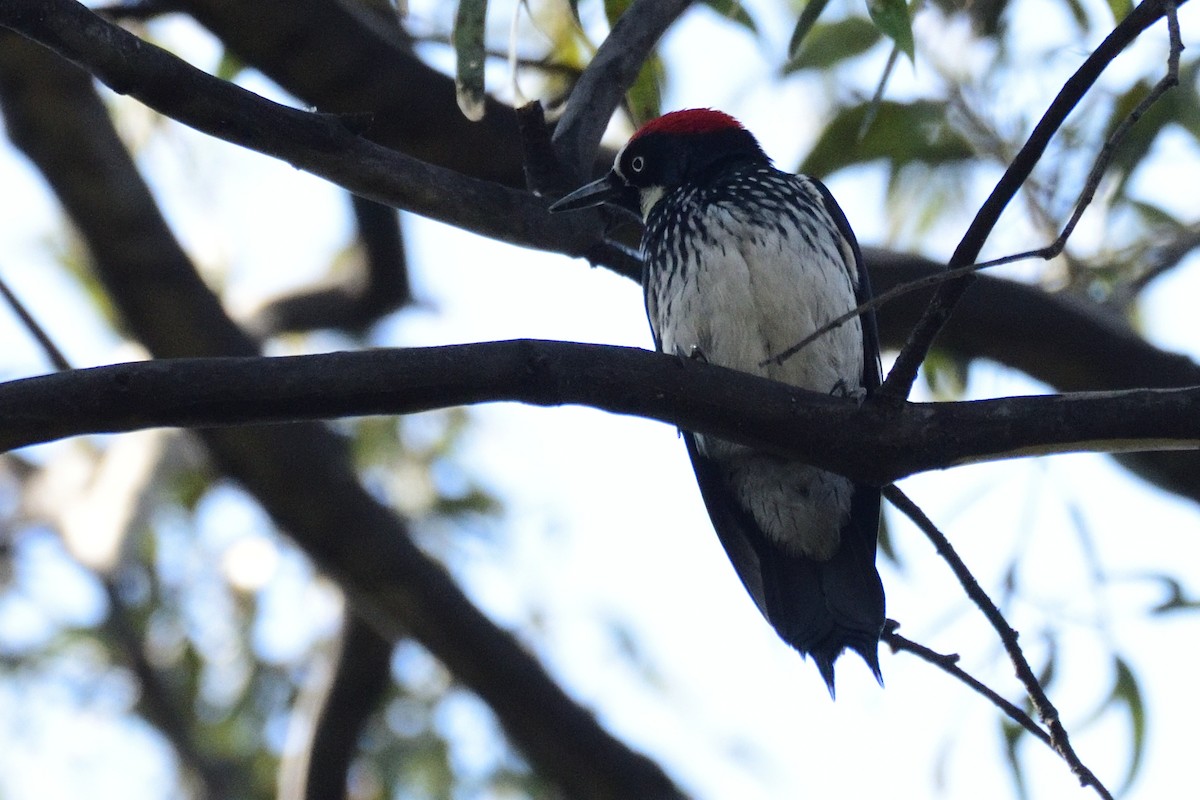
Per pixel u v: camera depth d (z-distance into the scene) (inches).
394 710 609.6
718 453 346.9
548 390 238.8
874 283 436.8
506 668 474.6
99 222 436.5
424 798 596.1
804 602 335.3
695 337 340.8
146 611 623.5
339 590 494.6
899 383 250.5
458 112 409.7
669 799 485.1
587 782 480.7
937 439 252.5
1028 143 233.6
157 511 614.2
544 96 433.1
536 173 320.2
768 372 339.6
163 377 220.4
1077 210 221.3
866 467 255.4
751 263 335.0
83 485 647.8
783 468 339.0
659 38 346.0
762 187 349.1
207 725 611.5
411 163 291.7
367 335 598.9
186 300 446.0
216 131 263.3
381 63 405.1
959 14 455.8
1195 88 440.8
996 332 445.4
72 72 425.7
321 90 407.5
